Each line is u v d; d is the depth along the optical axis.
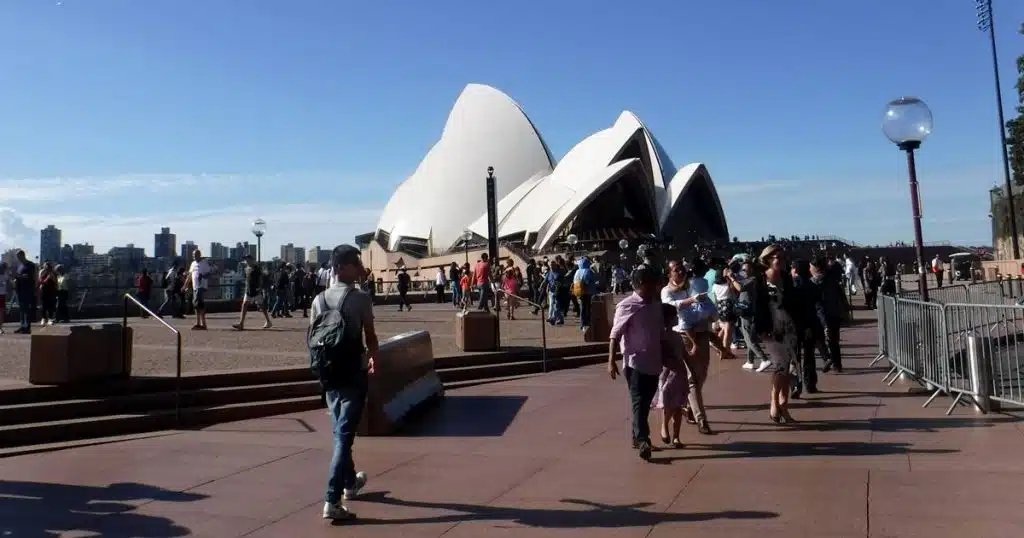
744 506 4.73
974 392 7.69
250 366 10.45
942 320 8.30
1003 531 4.11
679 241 64.81
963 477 5.20
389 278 66.69
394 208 76.06
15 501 5.29
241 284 30.45
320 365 4.88
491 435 7.25
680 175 66.94
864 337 16.84
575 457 6.25
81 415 8.16
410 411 8.02
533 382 10.91
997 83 34.78
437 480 5.65
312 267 26.33
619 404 8.75
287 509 5.04
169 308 25.08
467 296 24.36
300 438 7.39
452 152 69.44
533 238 60.75
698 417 6.99
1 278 17.56
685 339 7.12
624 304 6.20
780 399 7.36
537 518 4.68
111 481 5.81
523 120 67.94
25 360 11.53
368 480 5.71
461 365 11.91
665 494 5.08
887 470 5.46
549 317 19.83
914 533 4.12
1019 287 18.77
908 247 75.31
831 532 4.18
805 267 9.10
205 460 6.47
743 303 7.50
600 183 57.38
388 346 7.85
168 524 4.75
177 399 8.48
